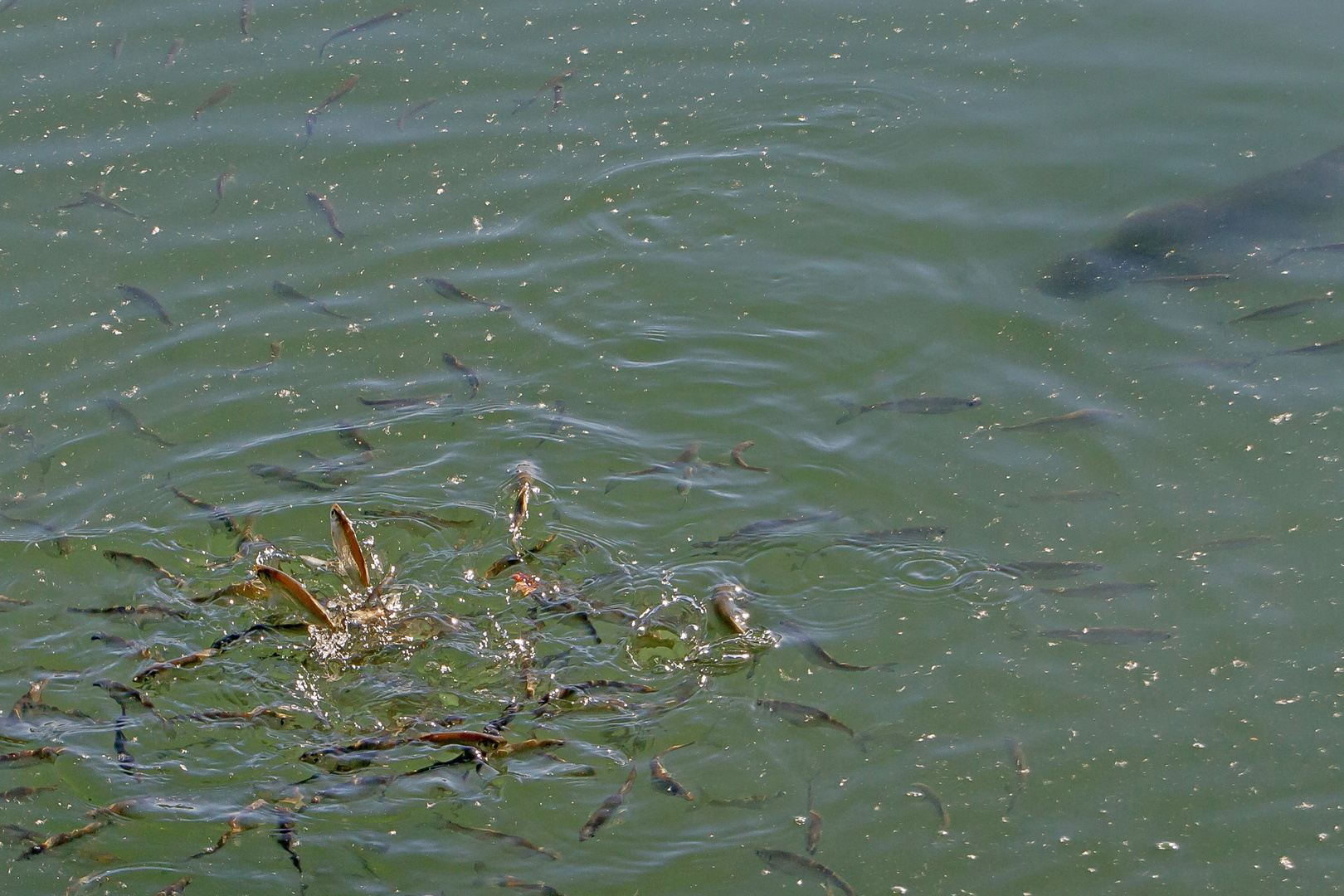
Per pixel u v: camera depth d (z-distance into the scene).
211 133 10.05
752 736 6.16
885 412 8.01
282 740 6.13
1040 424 7.78
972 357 8.38
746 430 7.95
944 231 9.44
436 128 10.27
